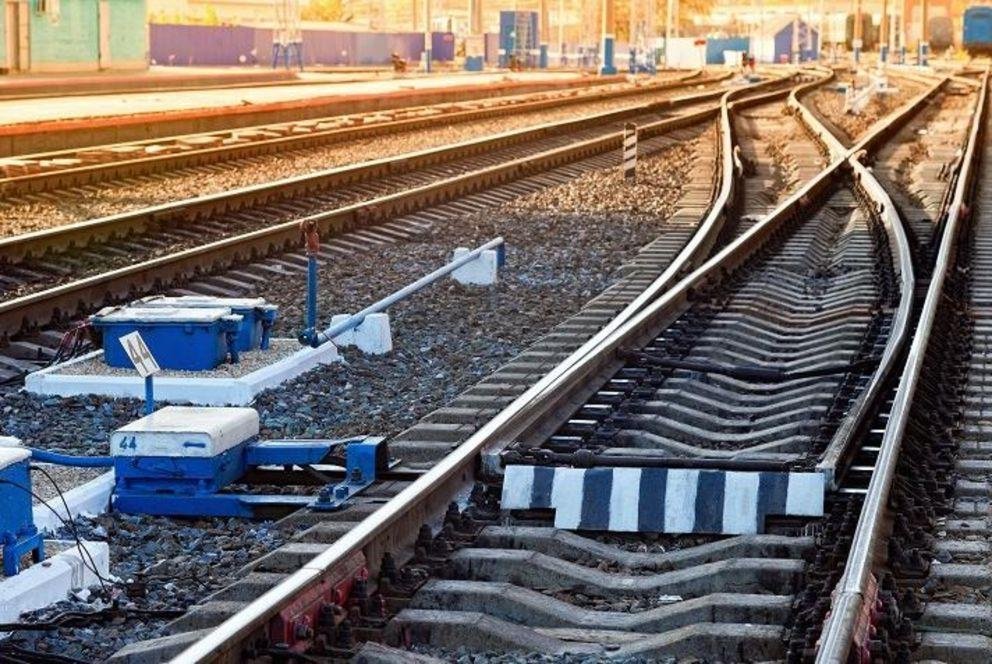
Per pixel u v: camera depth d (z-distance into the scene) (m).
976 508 10.86
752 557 9.71
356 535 8.82
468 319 18.69
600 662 8.10
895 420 11.48
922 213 30.52
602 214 29.25
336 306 19.25
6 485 9.18
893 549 9.22
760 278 21.62
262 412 14.04
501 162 40.12
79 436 13.12
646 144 46.66
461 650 8.37
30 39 74.44
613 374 15.01
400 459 12.34
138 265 19.02
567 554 9.95
